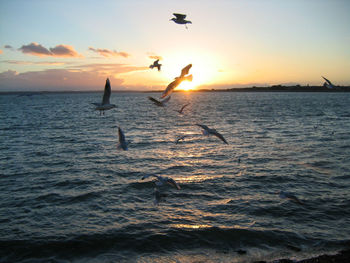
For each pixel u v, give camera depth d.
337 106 103.56
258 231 12.62
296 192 17.03
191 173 20.98
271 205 15.22
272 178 19.58
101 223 13.55
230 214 14.29
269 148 29.38
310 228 12.92
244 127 46.78
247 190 17.48
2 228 13.07
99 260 10.88
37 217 14.20
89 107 114.06
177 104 135.75
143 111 90.75
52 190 17.78
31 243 11.88
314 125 48.22
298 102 140.50
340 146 29.88
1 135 39.78
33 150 29.36
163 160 24.86
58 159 25.52
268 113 74.44
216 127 47.03
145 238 12.22
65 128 47.50
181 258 10.97
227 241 11.99
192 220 13.73
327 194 16.67
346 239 11.99
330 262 10.54
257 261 10.72
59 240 12.09
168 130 44.62
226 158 25.30
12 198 16.53
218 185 18.34
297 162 23.64
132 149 29.67
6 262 10.79
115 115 74.81
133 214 14.48
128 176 20.47
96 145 31.95
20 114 79.12
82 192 17.39
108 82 10.78
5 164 23.86
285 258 10.83
